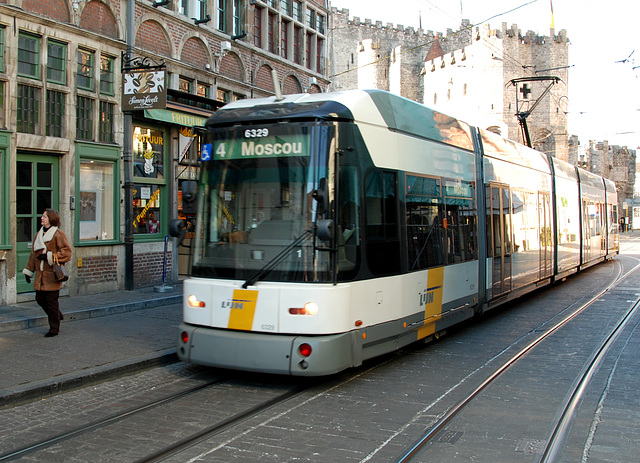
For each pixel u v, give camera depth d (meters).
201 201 7.33
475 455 4.95
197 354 7.02
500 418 5.91
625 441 5.25
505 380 7.36
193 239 7.38
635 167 99.50
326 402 6.46
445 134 9.55
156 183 14.70
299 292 6.61
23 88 11.38
